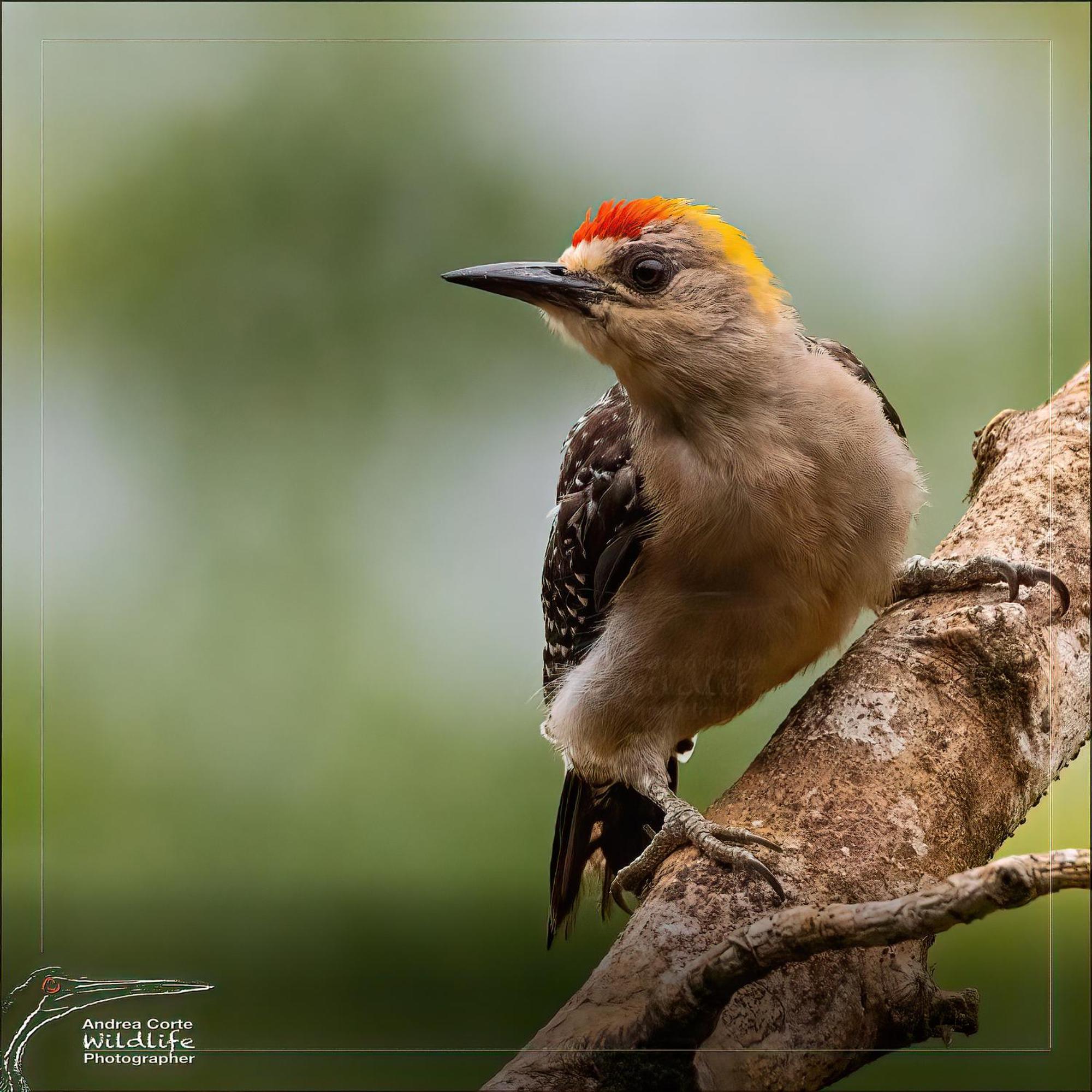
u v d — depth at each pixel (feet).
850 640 18.21
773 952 11.58
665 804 17.24
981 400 20.95
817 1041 13.92
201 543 21.84
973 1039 18.39
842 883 14.57
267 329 21.91
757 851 14.96
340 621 21.45
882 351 20.97
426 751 21.06
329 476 21.80
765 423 16.96
